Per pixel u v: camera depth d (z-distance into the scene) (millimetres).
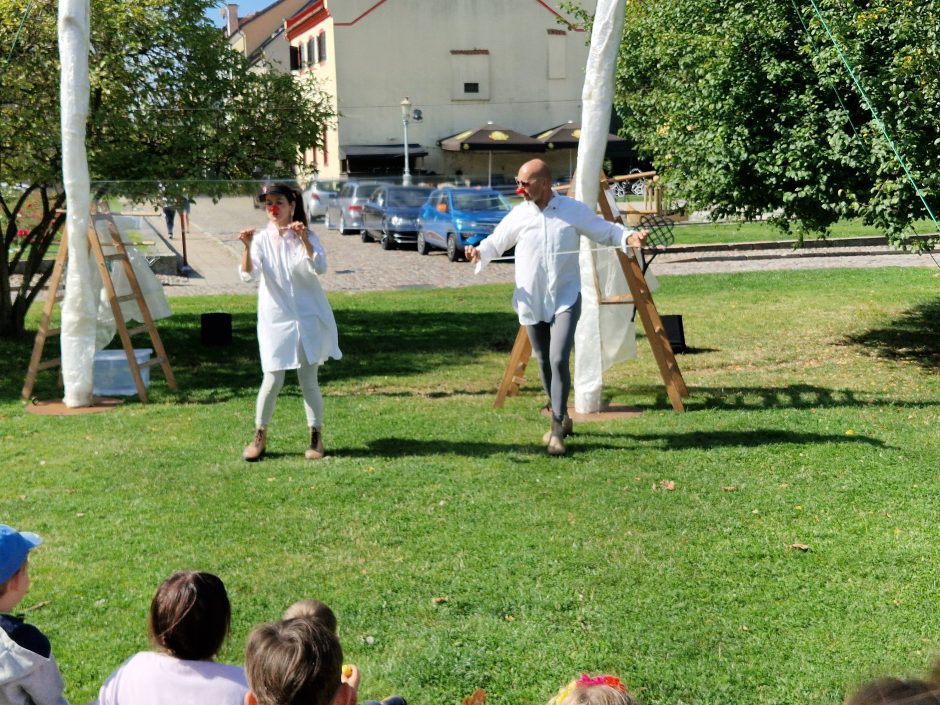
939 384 9961
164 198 11539
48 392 10227
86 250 9367
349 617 4883
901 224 9781
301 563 5527
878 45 9938
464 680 4301
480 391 10102
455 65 42281
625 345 9258
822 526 5941
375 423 8641
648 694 4160
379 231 25984
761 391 9711
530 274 7645
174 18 11922
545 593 5098
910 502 6309
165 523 6180
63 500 6641
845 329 13242
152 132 11648
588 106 8438
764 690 4176
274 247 7273
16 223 14047
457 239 23656
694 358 11586
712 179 10734
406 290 19328
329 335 7477
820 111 10289
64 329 9398
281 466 7352
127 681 3209
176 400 9789
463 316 15594
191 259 21250
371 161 40844
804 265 21219
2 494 6785
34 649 3330
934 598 4977
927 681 1934
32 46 11281
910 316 14047
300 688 2787
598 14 8328
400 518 6207
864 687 1950
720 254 23938
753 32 10586
